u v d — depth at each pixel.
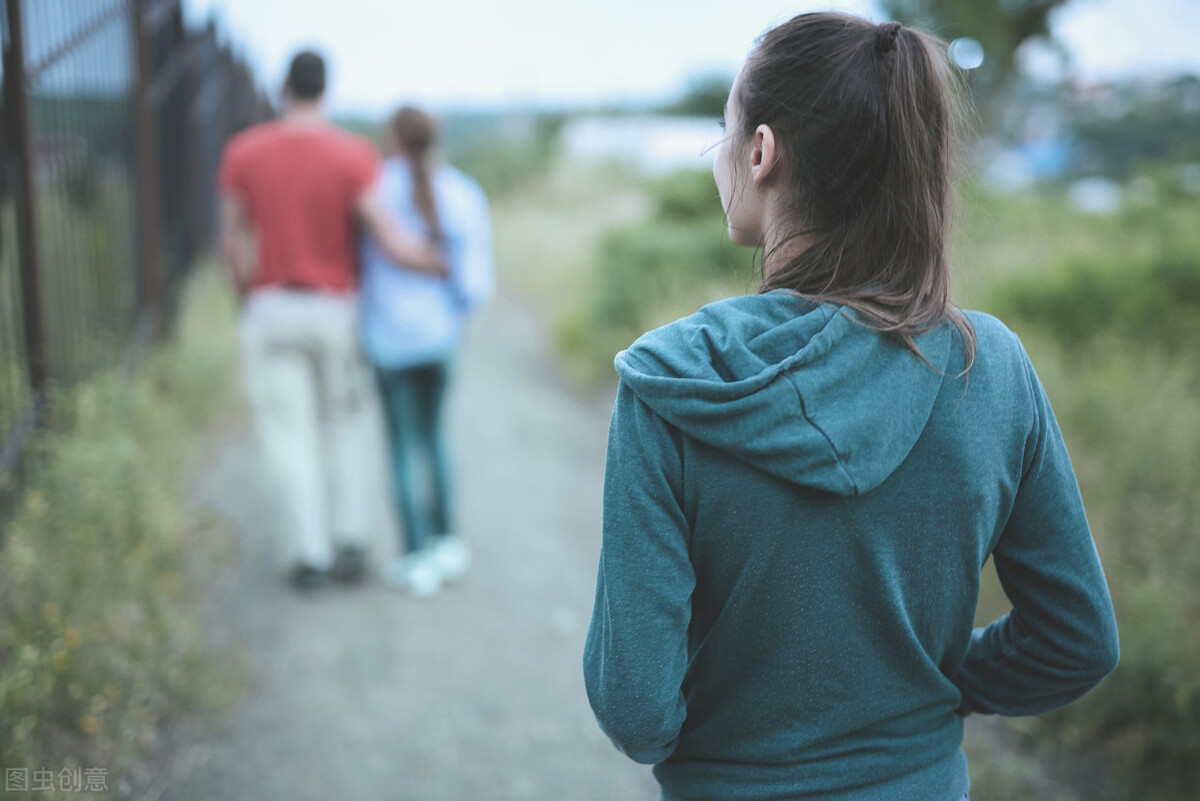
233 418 5.65
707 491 0.97
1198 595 3.06
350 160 3.46
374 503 4.73
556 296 11.23
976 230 4.40
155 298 5.54
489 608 3.68
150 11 5.39
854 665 1.01
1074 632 1.06
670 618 0.96
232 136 10.54
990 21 10.97
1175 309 6.00
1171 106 13.31
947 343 1.01
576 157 24.31
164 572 3.28
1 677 2.13
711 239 8.01
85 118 4.15
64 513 2.93
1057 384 4.99
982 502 1.00
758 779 1.04
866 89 0.99
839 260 1.01
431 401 3.81
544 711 2.99
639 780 2.68
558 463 5.77
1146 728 2.65
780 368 0.93
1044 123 16.75
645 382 0.97
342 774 2.58
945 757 1.10
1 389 3.03
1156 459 3.93
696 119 30.00
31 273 3.23
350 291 3.62
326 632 3.36
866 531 0.97
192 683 2.77
